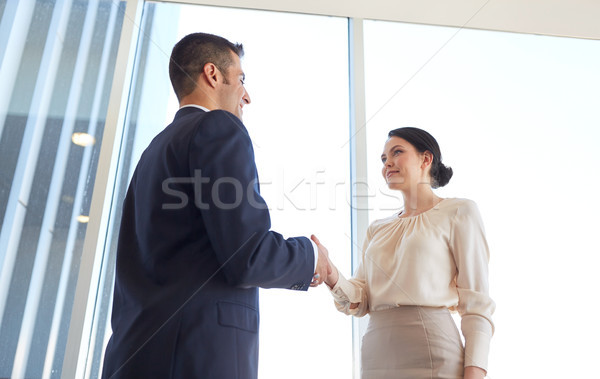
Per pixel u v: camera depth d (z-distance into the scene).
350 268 1.68
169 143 0.87
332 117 1.90
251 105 1.88
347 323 1.59
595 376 1.60
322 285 1.62
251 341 0.79
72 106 1.77
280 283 0.82
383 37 2.02
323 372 1.54
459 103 1.95
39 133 1.72
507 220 1.79
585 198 1.83
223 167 0.80
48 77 1.79
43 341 1.51
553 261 1.74
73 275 1.59
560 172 1.87
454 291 1.26
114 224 1.68
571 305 1.68
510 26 2.07
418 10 2.05
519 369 1.61
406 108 1.92
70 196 1.67
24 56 1.80
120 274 0.87
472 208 1.32
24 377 1.47
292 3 2.01
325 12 2.01
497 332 1.66
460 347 1.18
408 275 1.24
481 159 1.87
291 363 1.54
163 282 0.81
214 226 0.77
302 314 1.59
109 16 1.91
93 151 1.73
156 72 1.88
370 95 1.92
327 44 2.01
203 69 1.06
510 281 1.72
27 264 1.58
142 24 1.94
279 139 1.84
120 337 0.79
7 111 1.72
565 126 1.94
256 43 1.97
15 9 1.83
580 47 2.07
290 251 0.84
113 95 1.78
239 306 0.80
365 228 1.71
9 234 1.60
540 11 2.08
